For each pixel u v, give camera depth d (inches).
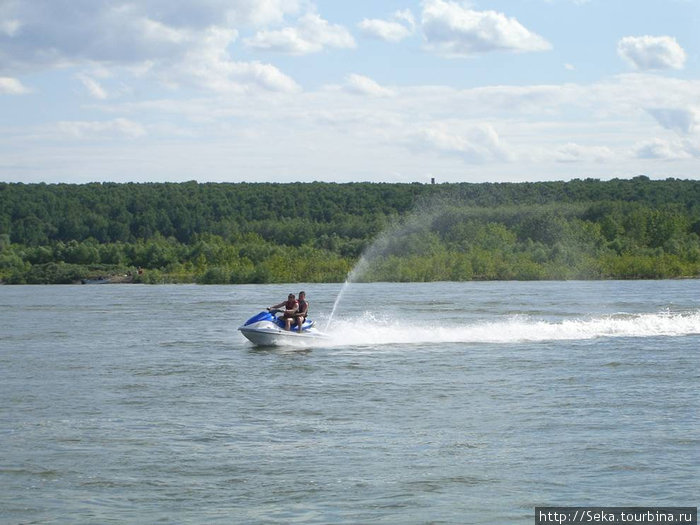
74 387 1121.4
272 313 1587.1
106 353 1505.9
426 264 4928.6
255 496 657.0
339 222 6865.2
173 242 7755.9
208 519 609.6
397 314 2326.5
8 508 630.5
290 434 841.5
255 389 1098.7
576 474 703.1
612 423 874.8
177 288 4608.8
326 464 737.6
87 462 745.0
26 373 1253.1
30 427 875.4
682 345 1551.4
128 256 6112.2
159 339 1754.4
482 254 5054.1
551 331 1748.3
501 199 7037.4
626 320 1877.5
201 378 1194.6
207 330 1969.7
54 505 637.3
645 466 721.0
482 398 1019.9
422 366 1298.0
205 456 762.8
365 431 852.6
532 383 1126.4
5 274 5693.9
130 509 629.6
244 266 5442.9
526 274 4899.1
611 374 1197.7
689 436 815.1
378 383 1138.7
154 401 1016.9
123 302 3213.6
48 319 2362.2
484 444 797.2
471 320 2105.1
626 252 5246.1
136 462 744.3
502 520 605.6
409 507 631.8
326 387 1109.7
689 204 7760.8
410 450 779.4
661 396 1020.5
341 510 626.5
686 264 5073.8
